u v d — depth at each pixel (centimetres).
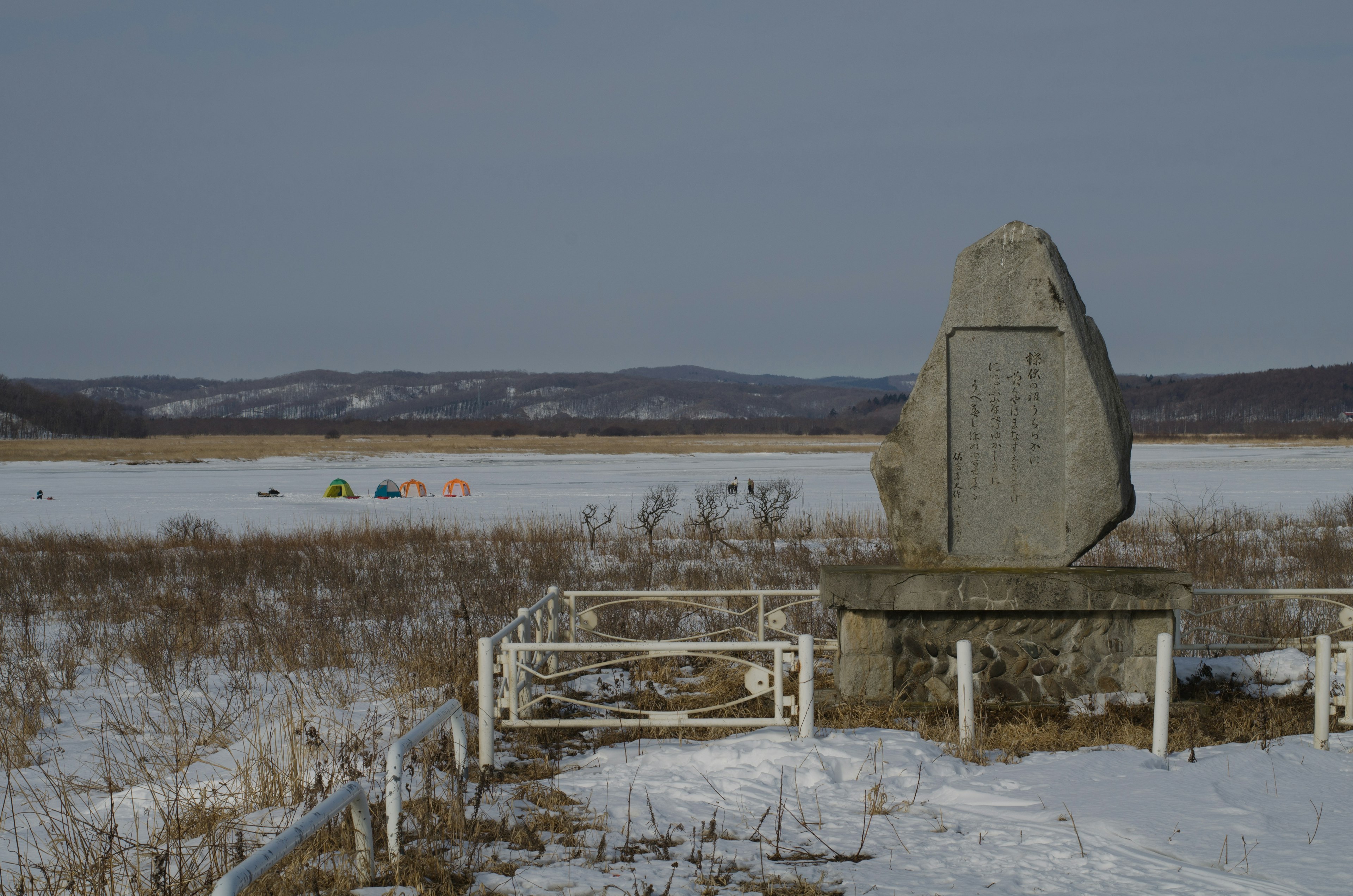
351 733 762
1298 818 556
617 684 967
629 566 1855
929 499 916
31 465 6681
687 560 2002
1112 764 664
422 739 615
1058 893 462
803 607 1379
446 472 5866
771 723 744
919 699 866
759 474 5384
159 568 1831
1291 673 945
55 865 530
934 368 914
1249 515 2441
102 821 616
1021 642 866
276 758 712
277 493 4134
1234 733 768
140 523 3050
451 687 916
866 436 16550
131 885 488
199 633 1207
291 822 577
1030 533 912
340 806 445
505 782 669
